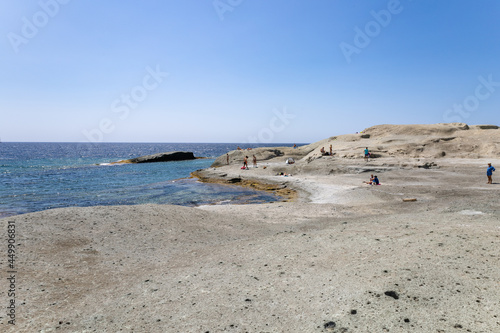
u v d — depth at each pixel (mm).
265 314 4723
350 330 4094
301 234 9891
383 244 7664
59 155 109812
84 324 4816
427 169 31953
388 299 4816
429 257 6406
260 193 27188
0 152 127188
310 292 5340
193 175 42469
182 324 4602
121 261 8219
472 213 11609
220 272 6836
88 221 11508
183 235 10859
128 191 29203
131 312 5148
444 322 4086
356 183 25922
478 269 5648
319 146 57406
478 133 45562
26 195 27422
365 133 58250
